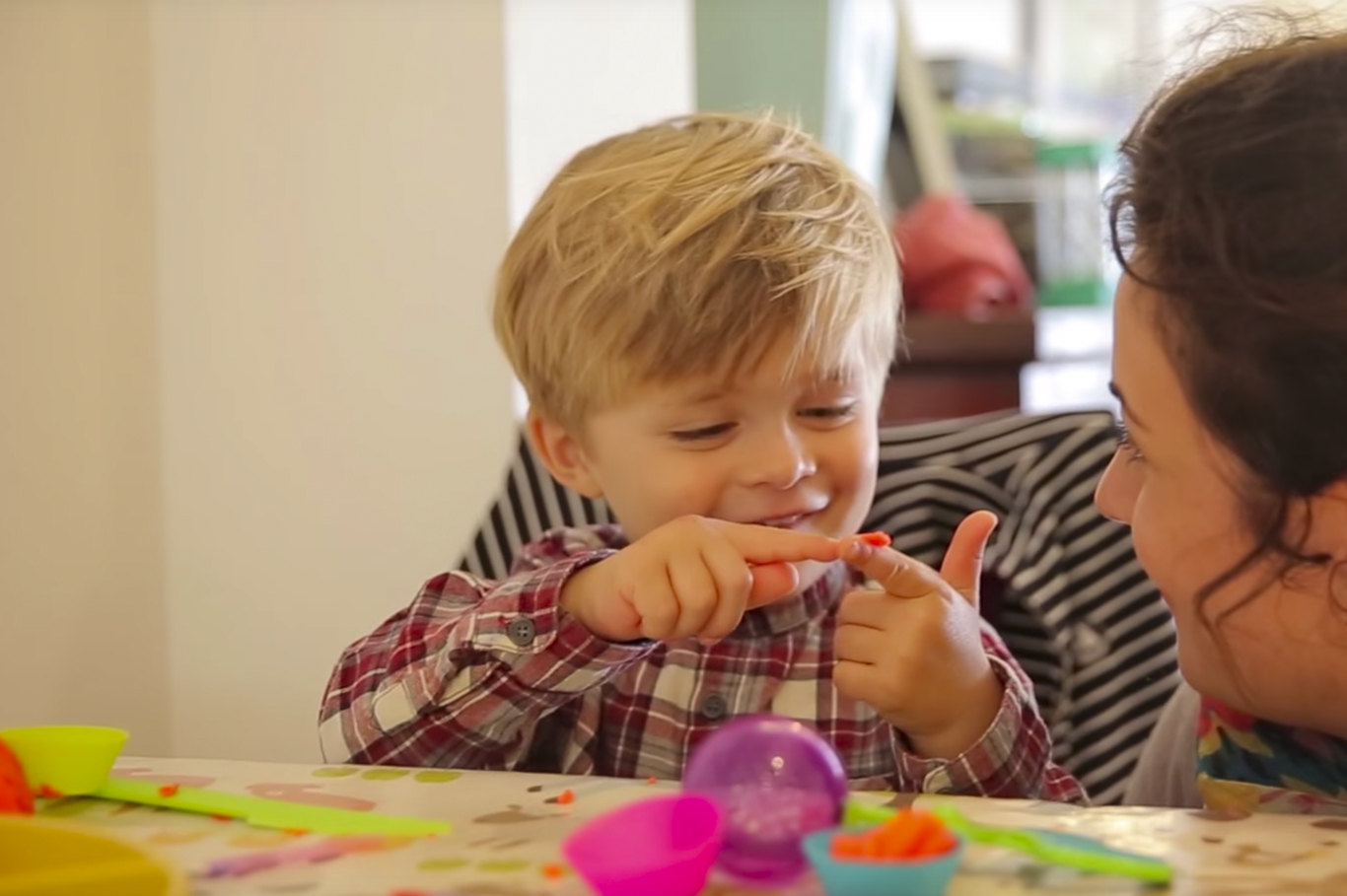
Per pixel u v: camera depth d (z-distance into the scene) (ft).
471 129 4.87
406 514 5.05
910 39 7.59
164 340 5.24
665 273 2.99
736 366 2.93
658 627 2.59
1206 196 1.95
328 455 5.13
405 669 2.91
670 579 2.59
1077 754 3.56
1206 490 2.03
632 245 3.07
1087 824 1.75
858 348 3.08
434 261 4.96
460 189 4.90
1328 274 1.84
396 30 4.93
